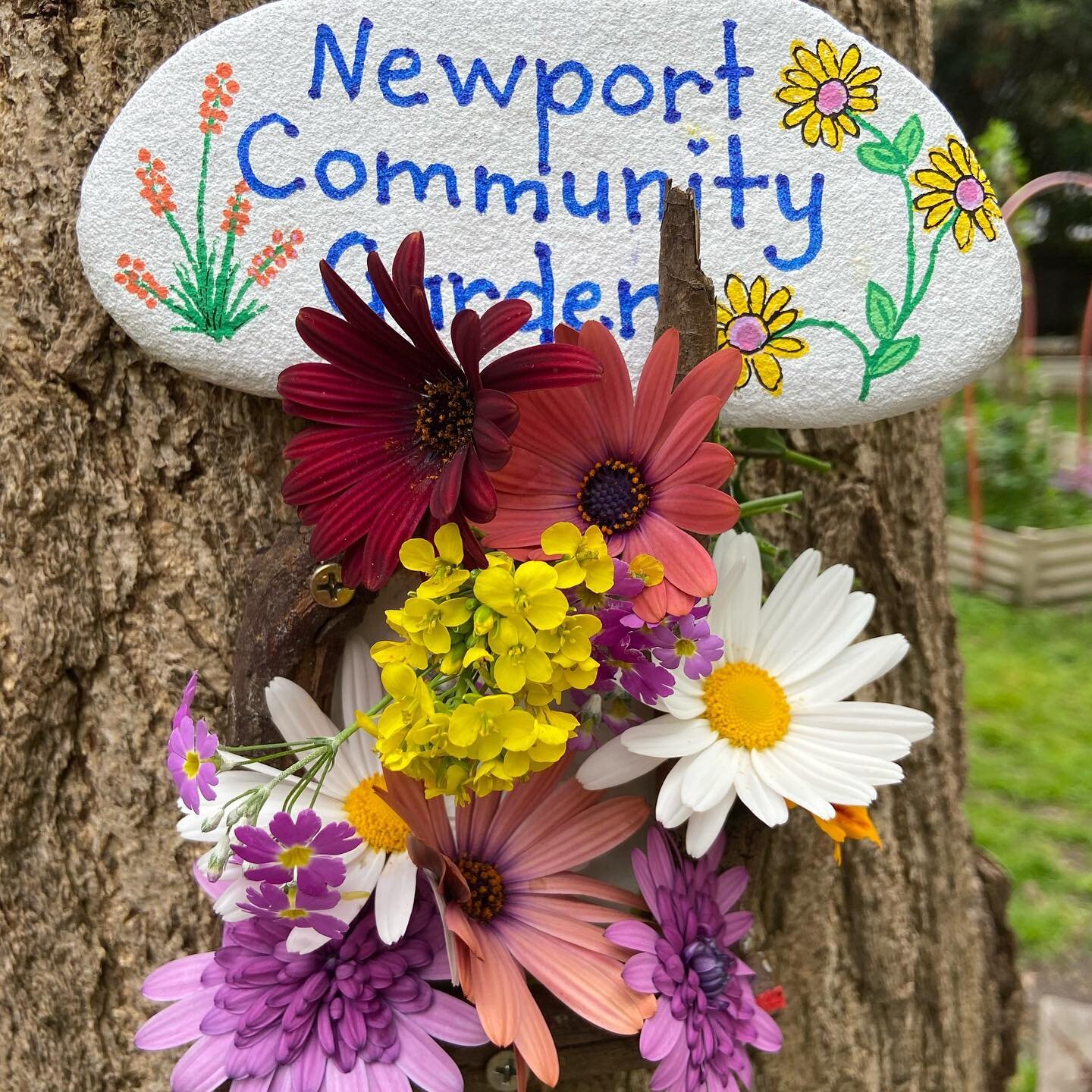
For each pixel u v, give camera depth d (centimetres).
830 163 21
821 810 19
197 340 20
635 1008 19
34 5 22
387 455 18
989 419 142
